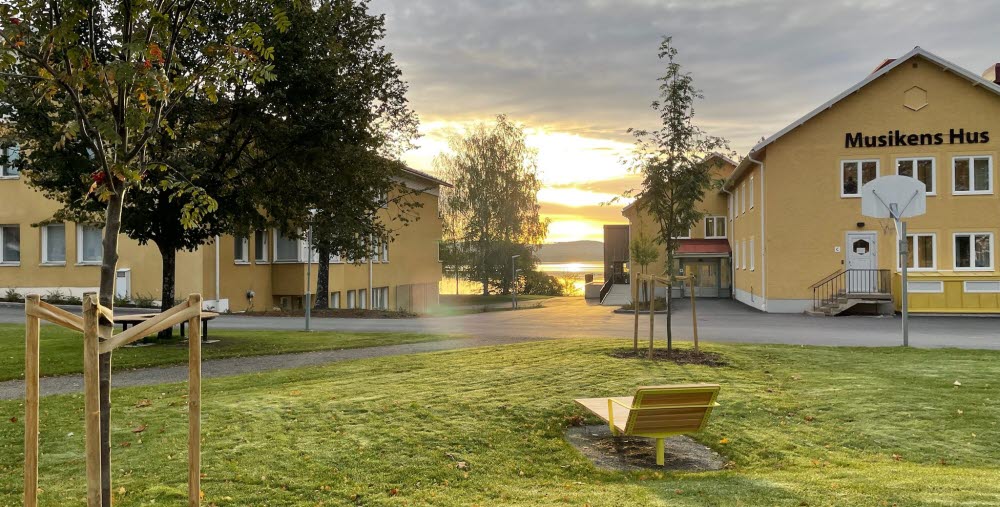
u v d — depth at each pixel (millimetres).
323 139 17188
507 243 61656
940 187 30547
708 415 8133
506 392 10695
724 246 45469
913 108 30672
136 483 6609
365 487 6746
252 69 5590
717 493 6406
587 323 26000
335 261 36688
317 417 9008
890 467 7781
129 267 30672
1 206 32125
